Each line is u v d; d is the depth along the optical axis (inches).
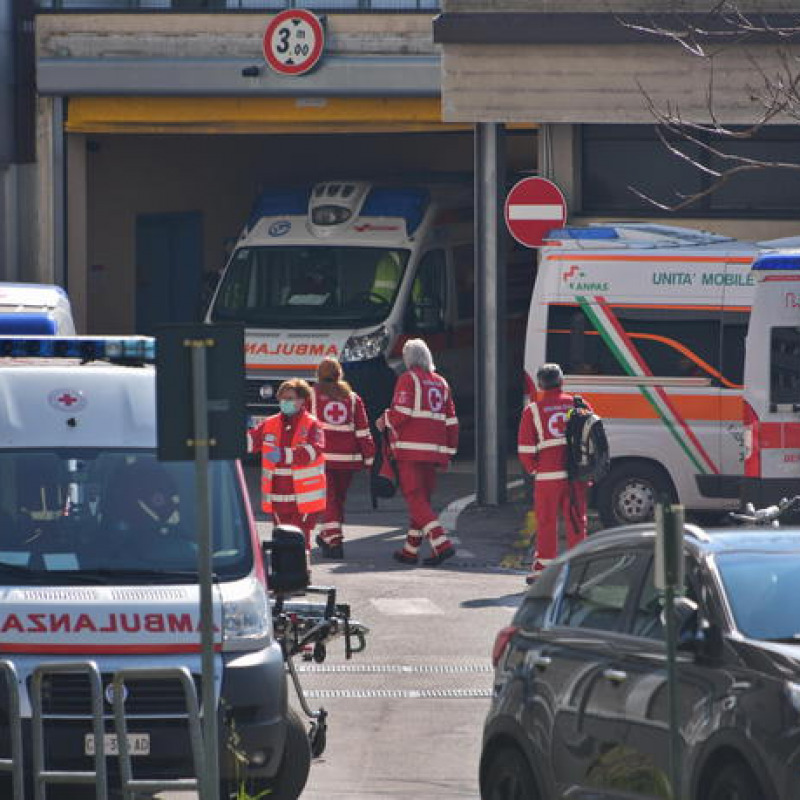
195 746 1346.0
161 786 1350.9
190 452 1211.9
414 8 3718.0
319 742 1745.8
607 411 3090.6
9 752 1443.2
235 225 4790.8
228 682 1459.2
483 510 3385.8
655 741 1244.5
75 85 3828.7
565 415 2659.9
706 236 3147.1
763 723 1152.2
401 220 4008.4
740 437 3056.1
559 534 3132.4
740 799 1168.2
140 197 4503.0
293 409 2513.5
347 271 3981.3
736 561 1285.7
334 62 3740.2
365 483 3799.2
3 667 1365.7
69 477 1557.6
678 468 3073.3
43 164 3932.1
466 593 2630.4
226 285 4045.3
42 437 1578.5
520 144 4448.8
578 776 1317.7
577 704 1325.0
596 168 3491.6
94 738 1357.0
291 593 1617.9
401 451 2834.6
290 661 1739.7
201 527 1221.7
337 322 3934.5
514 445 4249.5
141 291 4589.1
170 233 4665.4
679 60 3314.5
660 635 1280.8
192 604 1470.2
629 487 3095.5
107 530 1533.0
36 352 1716.3
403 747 1844.2
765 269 2790.4
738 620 1240.2
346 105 3774.6
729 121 3307.1
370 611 2497.5
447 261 4084.6
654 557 1321.4
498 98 3356.3
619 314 3100.4
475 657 2244.1
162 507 1552.7
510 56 3348.9
